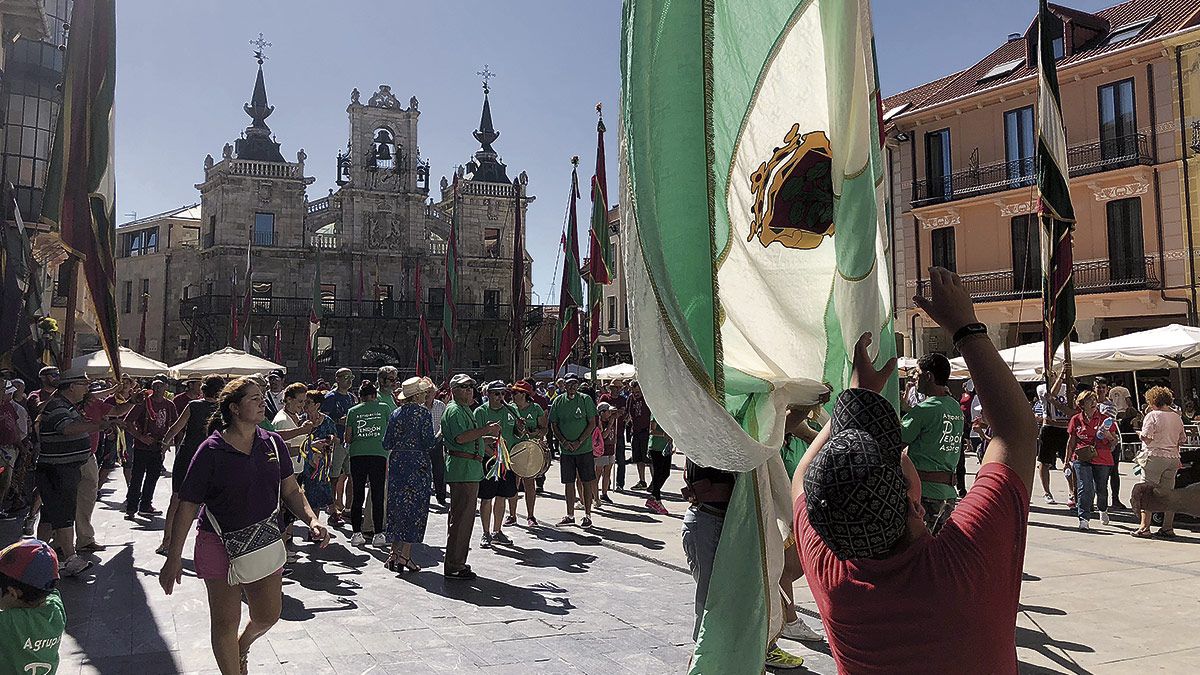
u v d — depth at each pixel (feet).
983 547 4.82
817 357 11.85
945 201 88.07
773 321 11.60
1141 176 73.97
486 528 29.43
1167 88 72.90
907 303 92.58
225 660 13.10
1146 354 48.21
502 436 30.19
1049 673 15.07
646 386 9.09
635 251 9.15
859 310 10.12
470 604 20.93
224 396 13.33
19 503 30.45
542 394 54.29
